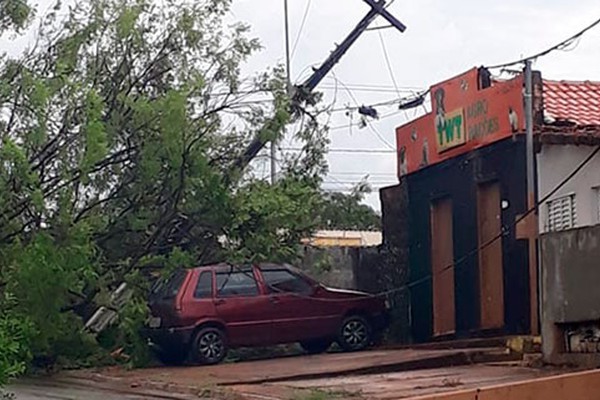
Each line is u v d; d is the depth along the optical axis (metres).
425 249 25.92
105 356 22.45
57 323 20.31
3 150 19.94
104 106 21.30
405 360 19.33
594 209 20.39
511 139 22.44
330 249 27.64
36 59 21.81
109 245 22.48
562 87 23.33
